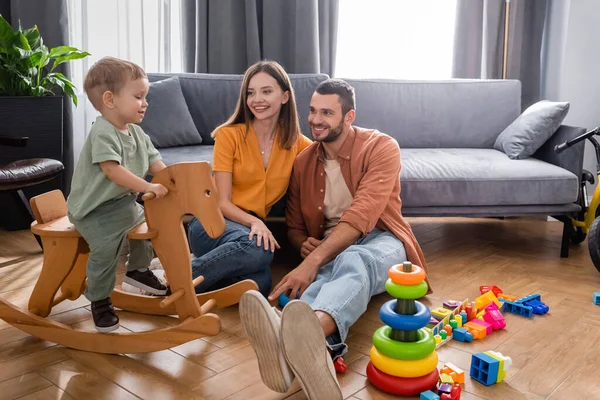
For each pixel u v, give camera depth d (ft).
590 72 10.82
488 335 5.72
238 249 6.10
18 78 9.05
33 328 5.34
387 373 4.64
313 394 4.19
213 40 10.66
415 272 4.51
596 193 8.54
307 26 10.53
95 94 5.13
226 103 9.47
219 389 4.64
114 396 4.51
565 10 10.89
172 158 8.11
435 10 11.18
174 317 5.99
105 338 5.18
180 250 5.16
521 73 11.25
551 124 8.68
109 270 5.19
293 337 4.07
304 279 5.75
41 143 9.27
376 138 6.63
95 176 5.13
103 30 10.49
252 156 6.68
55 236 5.18
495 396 4.59
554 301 6.63
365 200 6.21
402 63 11.37
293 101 6.66
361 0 11.19
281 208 7.75
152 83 9.02
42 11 9.93
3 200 9.03
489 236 9.34
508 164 8.37
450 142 9.98
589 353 5.35
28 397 4.47
